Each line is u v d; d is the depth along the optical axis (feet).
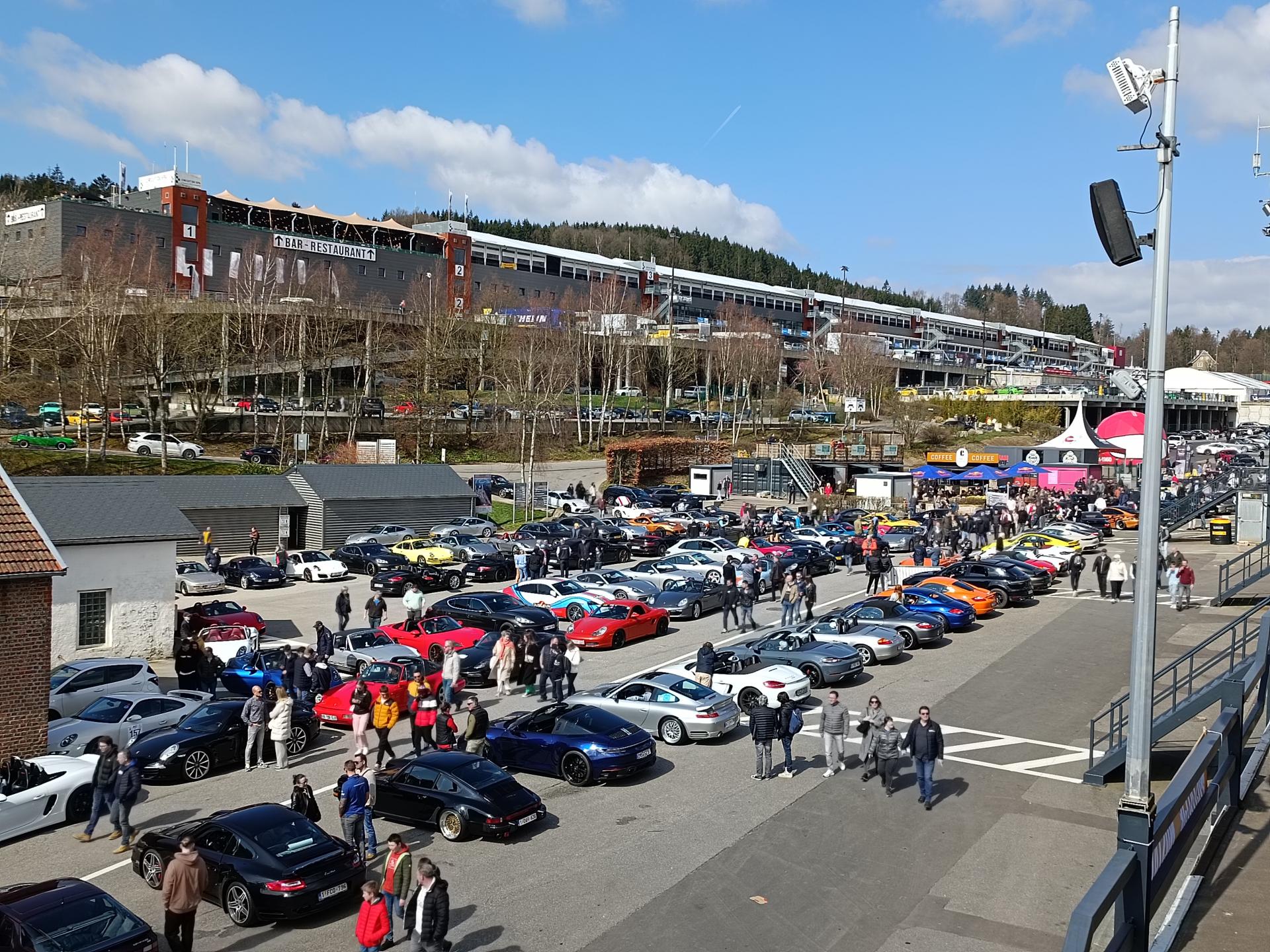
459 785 55.83
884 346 527.81
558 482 264.31
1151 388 39.34
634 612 109.50
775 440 332.39
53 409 261.24
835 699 66.13
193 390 276.00
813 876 49.98
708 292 528.22
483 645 94.22
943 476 233.76
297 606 133.28
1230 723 51.70
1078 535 171.73
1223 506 195.52
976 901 47.21
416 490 190.08
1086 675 91.09
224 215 344.28
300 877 45.70
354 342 317.01
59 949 37.58
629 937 43.75
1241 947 39.55
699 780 65.21
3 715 68.80
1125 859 34.94
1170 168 39.24
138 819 59.88
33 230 297.53
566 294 421.59
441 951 39.78
